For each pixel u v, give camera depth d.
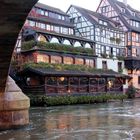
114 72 50.66
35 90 38.38
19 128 17.94
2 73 15.27
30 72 38.34
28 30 42.28
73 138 14.87
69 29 51.50
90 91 43.81
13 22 10.13
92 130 17.31
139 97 55.50
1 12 9.34
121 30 56.88
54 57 43.03
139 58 58.09
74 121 21.66
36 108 33.72
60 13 50.66
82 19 52.38
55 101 37.53
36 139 14.70
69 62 45.50
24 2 8.65
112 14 59.62
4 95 17.58
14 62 41.59
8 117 17.52
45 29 46.84
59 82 39.91
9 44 12.23
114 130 17.23
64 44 45.06
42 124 20.05
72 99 39.75
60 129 17.84
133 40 58.25
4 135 15.82
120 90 49.47
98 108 33.28
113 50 54.97
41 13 47.47
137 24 61.34
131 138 14.70
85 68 45.28
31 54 41.09
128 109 31.53
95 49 51.22
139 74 58.47
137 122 20.80
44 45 41.69
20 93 18.25
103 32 52.94
